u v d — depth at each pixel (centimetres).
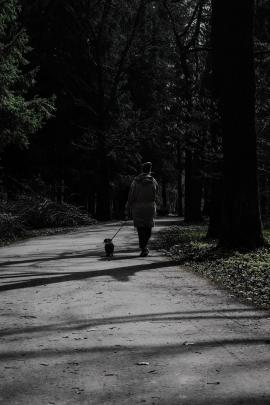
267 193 3033
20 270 1126
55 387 429
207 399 397
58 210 2898
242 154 1339
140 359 496
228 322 639
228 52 1345
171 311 704
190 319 656
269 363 479
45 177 3922
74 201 4600
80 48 4112
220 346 535
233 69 1340
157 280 970
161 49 4209
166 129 2117
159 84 4328
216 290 866
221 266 1120
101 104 4109
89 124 4178
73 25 4022
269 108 2003
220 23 1368
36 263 1248
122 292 848
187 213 3538
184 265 1187
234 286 897
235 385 425
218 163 1841
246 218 1335
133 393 412
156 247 1619
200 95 2041
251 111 1346
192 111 1958
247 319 655
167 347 534
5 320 668
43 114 2483
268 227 2475
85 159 4150
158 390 418
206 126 1944
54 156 3988
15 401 400
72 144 3922
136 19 4100
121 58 4169
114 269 1121
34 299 801
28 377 452
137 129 2505
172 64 4259
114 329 610
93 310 716
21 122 2330
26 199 2811
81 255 1416
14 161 3662
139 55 4281
